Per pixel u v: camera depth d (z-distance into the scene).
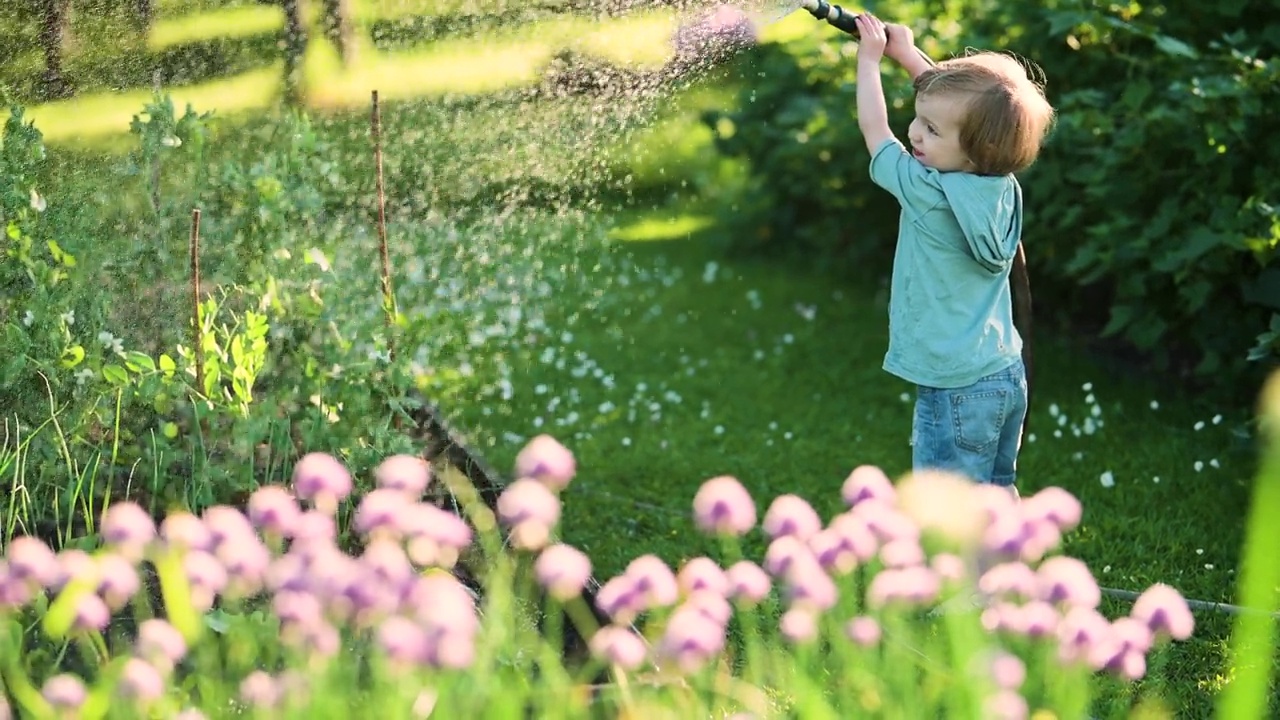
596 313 6.09
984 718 2.20
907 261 3.20
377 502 2.45
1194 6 5.01
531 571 3.18
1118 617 3.35
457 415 4.64
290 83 4.67
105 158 3.59
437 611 2.18
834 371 5.51
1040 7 5.40
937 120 3.12
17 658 2.42
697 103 6.83
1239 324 4.72
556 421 4.79
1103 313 5.91
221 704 2.40
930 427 3.23
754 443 4.72
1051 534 2.45
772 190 7.18
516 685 2.47
